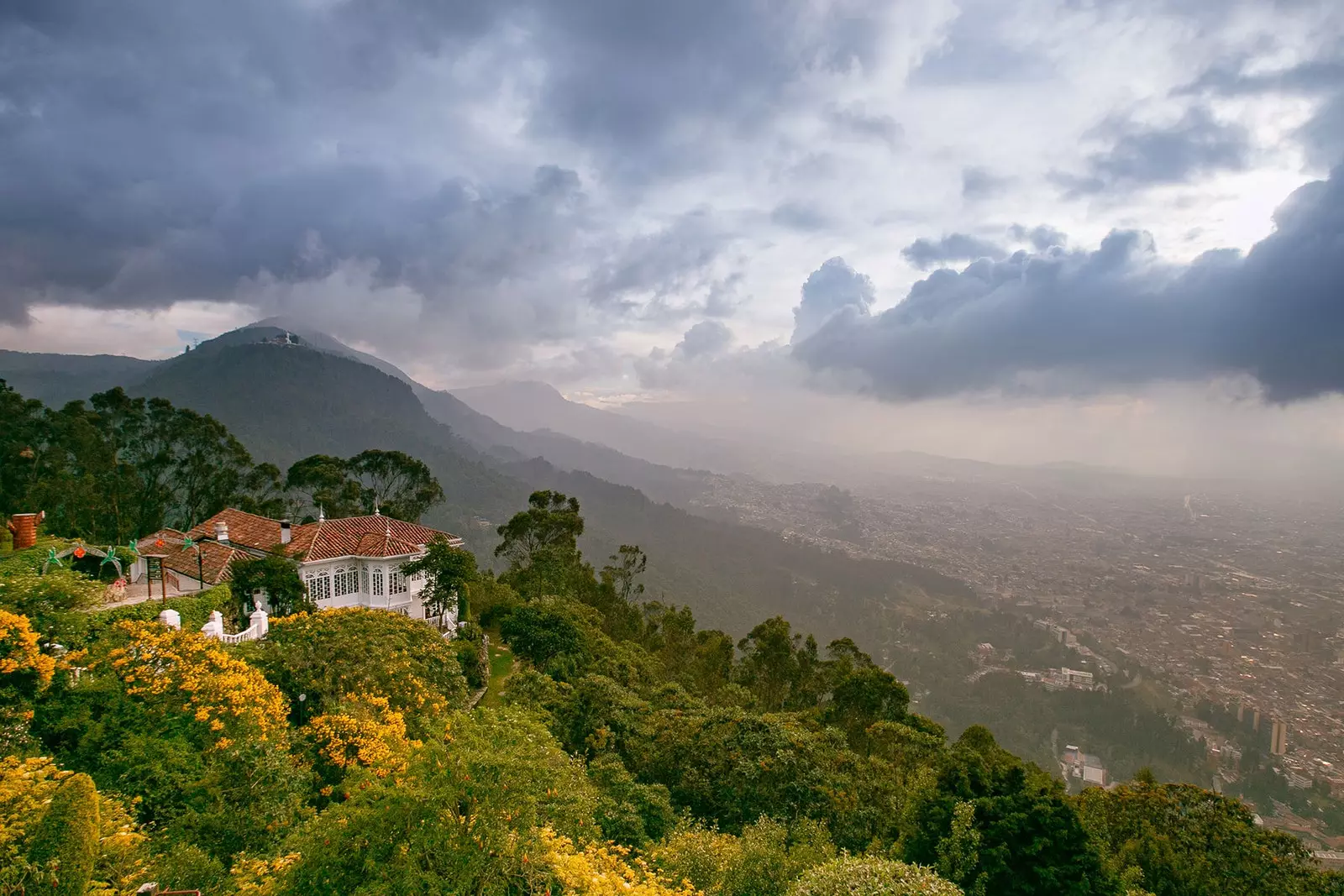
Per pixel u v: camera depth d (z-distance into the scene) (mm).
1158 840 20500
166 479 62750
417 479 71125
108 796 11578
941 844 13820
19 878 8234
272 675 17359
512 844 10430
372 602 37438
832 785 20219
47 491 43656
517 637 32250
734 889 14297
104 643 14812
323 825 9922
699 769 21062
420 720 16859
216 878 10305
